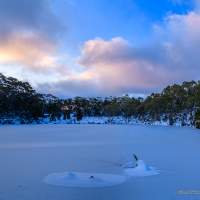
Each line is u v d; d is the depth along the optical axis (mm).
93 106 156125
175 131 62906
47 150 26219
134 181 13945
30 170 16688
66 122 133875
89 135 46844
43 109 127062
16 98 112562
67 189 12609
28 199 11336
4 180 14273
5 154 23469
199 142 34438
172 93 114812
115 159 20781
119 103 152000
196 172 16031
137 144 31844
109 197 11609
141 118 136250
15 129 67312
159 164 18531
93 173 15602
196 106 101062
